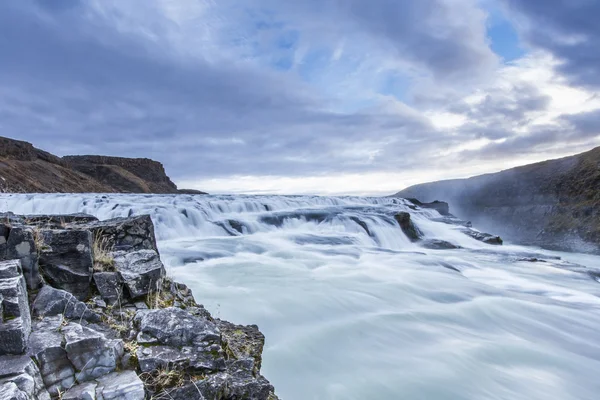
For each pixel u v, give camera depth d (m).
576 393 5.59
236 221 19.67
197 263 11.63
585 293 11.20
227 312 7.29
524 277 13.40
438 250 19.77
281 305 7.94
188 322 3.68
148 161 136.12
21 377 2.42
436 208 40.72
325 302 8.40
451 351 6.54
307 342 6.42
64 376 2.72
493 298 9.73
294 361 5.83
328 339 6.62
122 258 4.89
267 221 21.02
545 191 44.97
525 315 8.73
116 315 3.87
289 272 10.95
